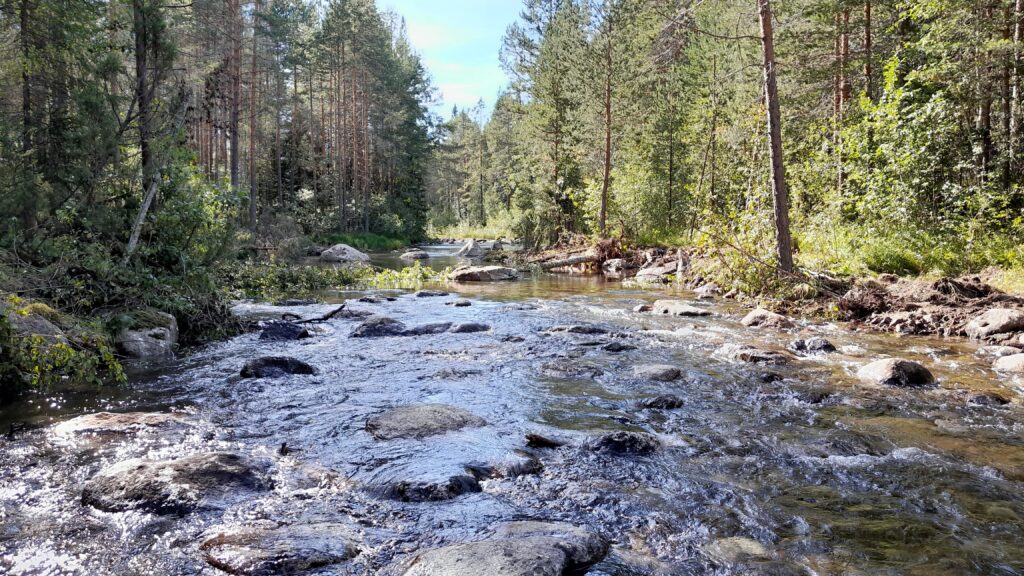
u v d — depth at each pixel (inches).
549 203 1298.0
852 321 462.0
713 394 276.5
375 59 1911.9
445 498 166.6
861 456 201.5
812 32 858.8
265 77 1651.1
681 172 1237.1
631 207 1168.8
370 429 222.8
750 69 957.8
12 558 133.3
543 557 127.9
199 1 1063.0
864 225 651.5
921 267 585.6
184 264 403.2
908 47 683.4
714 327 444.5
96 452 197.3
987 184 609.3
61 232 388.5
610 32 1061.8
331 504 164.2
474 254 1465.3
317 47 1788.9
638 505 165.0
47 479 176.2
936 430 227.0
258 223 1317.7
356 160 1851.6
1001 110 717.3
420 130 2295.8
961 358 342.6
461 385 291.1
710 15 1083.9
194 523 151.3
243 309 540.4
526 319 490.6
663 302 533.6
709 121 1133.7
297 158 1813.5
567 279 868.6
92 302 355.3
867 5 797.2
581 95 1132.5
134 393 273.0
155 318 372.5
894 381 289.3
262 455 198.7
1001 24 633.6
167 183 424.5
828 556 138.6
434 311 538.3
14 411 243.1
